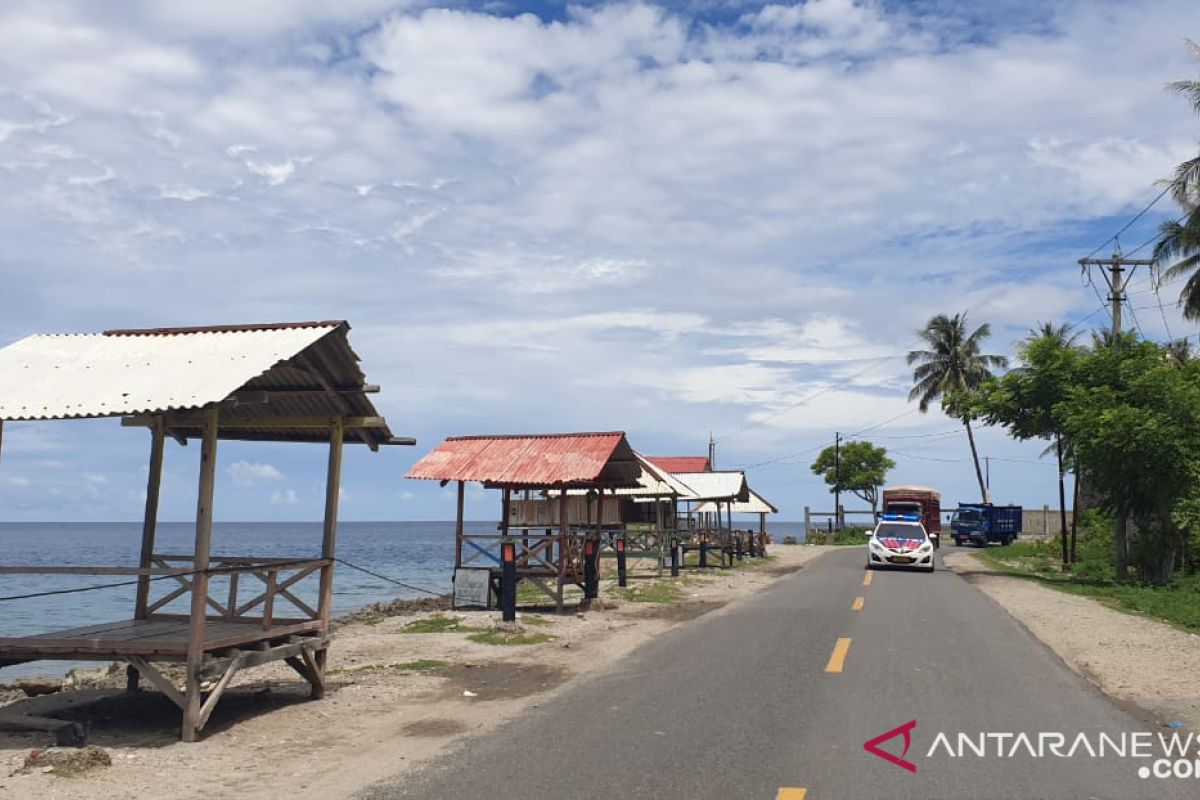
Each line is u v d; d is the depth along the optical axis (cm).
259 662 960
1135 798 639
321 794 672
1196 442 2517
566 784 671
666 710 919
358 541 11725
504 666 1253
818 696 978
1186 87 2664
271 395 1092
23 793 676
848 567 3288
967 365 6219
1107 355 2862
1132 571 2869
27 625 2464
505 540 1816
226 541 10888
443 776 705
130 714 1002
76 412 853
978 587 2489
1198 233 2836
